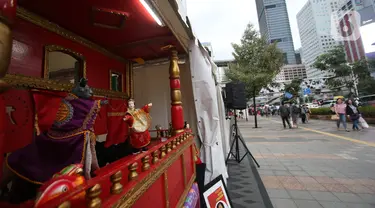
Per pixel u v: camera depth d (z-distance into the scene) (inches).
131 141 78.5
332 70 812.0
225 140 220.7
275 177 163.2
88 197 27.5
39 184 39.0
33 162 39.8
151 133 158.2
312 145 271.1
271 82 574.2
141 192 40.2
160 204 53.7
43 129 66.7
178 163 79.0
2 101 27.1
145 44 120.3
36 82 73.3
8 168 39.2
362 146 244.2
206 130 136.3
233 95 197.6
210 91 136.6
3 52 25.8
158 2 76.7
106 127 112.0
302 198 123.0
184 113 158.6
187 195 84.9
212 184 98.8
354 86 815.7
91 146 49.1
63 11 77.4
